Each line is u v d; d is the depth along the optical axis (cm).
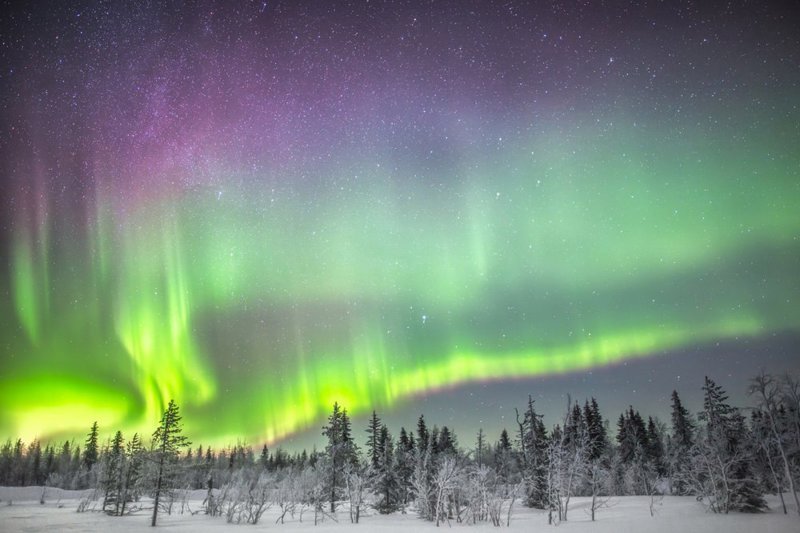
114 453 6306
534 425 5359
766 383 3738
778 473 4222
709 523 3241
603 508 4566
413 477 5209
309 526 4300
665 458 6525
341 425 5859
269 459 13062
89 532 4075
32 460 12425
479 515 4209
